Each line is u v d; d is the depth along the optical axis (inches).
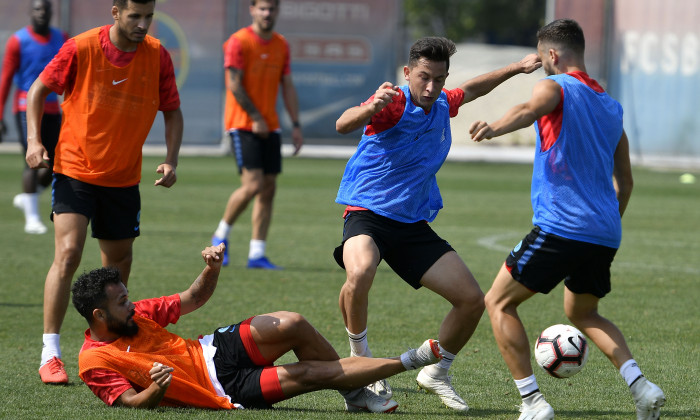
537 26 7071.9
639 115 3590.1
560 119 652.1
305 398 742.5
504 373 832.9
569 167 652.7
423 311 1114.7
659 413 653.3
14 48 1498.5
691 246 1733.5
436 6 6919.3
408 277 751.7
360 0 3366.1
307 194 2504.9
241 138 1381.6
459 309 724.0
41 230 1716.3
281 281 1300.4
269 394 676.7
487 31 7116.1
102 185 823.7
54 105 1478.8
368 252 728.3
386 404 694.5
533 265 660.1
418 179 752.3
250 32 1366.9
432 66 716.0
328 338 957.2
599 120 660.1
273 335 679.7
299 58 3376.0
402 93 738.8
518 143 4640.8
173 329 986.1
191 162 3282.5
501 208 2311.8
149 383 669.9
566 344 704.4
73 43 806.5
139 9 788.0
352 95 3415.4
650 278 1371.8
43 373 769.6
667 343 959.6
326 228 1895.9
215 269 710.5
